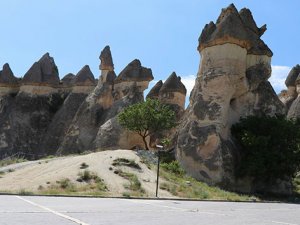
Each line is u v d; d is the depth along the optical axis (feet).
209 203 59.77
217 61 115.24
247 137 104.01
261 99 119.65
